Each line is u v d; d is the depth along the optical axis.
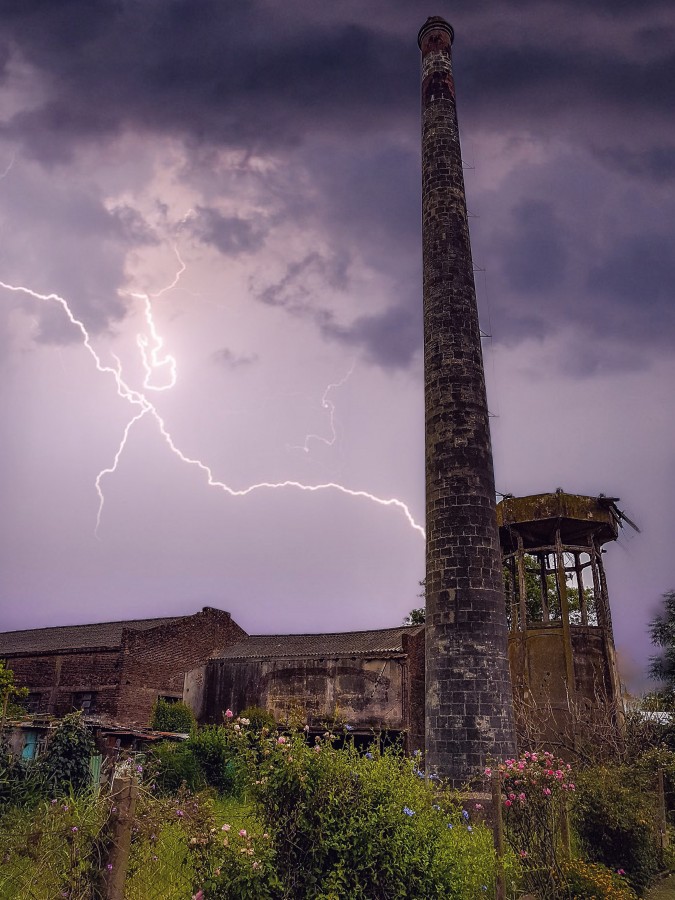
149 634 28.83
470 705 12.90
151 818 5.60
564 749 20.36
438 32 20.22
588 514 23.38
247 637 33.97
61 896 4.66
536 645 22.62
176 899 5.70
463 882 6.57
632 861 11.58
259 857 5.72
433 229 17.56
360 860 5.99
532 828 9.16
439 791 8.11
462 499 14.51
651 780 16.06
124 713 26.92
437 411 15.55
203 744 18.38
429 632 13.94
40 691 28.89
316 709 26.05
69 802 5.62
